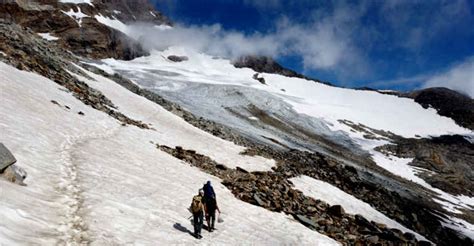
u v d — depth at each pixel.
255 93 107.50
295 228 20.98
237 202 22.73
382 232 28.27
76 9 158.88
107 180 16.64
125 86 59.97
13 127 18.58
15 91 25.48
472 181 89.81
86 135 24.59
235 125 70.69
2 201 9.99
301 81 177.00
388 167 84.81
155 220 14.03
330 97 163.62
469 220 57.22
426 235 42.31
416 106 169.88
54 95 30.55
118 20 182.50
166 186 19.58
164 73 125.94
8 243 7.96
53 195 12.80
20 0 141.25
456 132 145.12
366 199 43.47
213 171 29.81
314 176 41.72
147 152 26.58
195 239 13.82
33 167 14.59
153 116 43.66
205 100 93.94
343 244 22.33
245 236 16.91
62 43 136.25
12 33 44.72
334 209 29.42
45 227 10.02
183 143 35.62
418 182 79.62
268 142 61.09
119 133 29.34
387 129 123.31
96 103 36.50
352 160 78.81
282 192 29.33
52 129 21.92
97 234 10.95
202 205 14.42
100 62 120.19
